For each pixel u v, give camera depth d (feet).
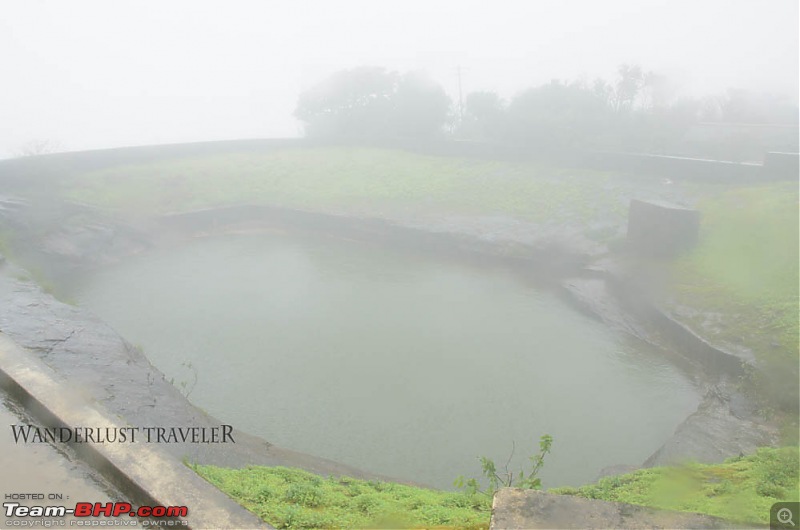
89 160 114.11
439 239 96.99
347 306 72.18
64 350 38.58
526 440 44.11
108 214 101.24
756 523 9.88
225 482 21.25
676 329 59.26
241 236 109.19
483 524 17.49
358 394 50.44
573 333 64.23
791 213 72.02
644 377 54.24
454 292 77.46
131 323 66.54
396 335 63.26
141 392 35.94
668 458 37.24
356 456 41.63
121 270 88.84
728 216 77.41
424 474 39.73
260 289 78.95
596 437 44.60
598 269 77.92
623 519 9.71
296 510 18.25
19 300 46.21
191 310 70.85
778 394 43.24
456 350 59.52
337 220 107.96
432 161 124.67
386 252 97.66
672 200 87.97
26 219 90.43
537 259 86.22
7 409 14.06
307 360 56.95
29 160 103.04
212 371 54.60
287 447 42.29
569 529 9.50
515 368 55.67
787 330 50.60
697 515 9.85
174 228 106.93
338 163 129.18
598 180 100.68
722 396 46.32
